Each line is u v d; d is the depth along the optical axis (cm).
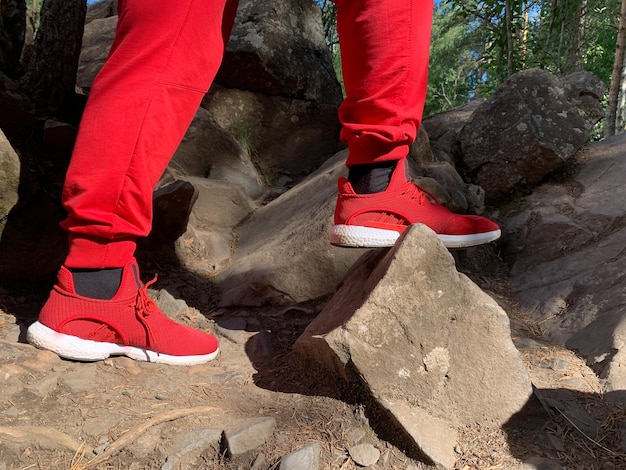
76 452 118
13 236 198
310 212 251
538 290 224
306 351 156
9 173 188
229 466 121
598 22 1053
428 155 293
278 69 402
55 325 147
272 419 131
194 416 133
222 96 399
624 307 185
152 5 132
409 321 137
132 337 154
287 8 425
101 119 133
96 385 141
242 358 173
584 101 355
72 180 137
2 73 271
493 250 263
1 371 136
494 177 295
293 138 410
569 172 296
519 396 138
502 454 129
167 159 143
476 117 309
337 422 135
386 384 135
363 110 148
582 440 133
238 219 313
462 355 139
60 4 299
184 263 260
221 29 145
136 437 123
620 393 152
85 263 145
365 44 143
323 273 215
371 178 159
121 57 133
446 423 135
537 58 684
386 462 126
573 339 188
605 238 234
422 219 161
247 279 227
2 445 114
